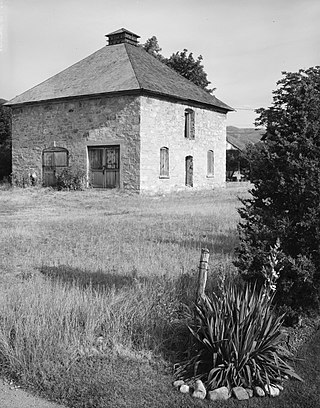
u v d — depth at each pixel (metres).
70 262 8.09
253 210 5.41
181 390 4.05
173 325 5.07
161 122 24.19
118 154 23.62
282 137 5.33
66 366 4.35
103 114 23.94
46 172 26.59
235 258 8.02
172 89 25.08
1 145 33.25
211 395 3.96
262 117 5.62
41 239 10.53
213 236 10.83
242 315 4.27
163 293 5.82
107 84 23.95
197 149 27.50
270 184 5.36
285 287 5.12
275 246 4.77
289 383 4.27
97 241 10.28
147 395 3.97
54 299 5.51
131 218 14.38
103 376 4.21
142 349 4.69
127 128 23.14
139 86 22.42
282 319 5.14
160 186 24.33
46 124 26.33
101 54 28.00
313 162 5.08
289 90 5.43
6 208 17.52
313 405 3.92
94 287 6.43
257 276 5.29
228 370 4.09
